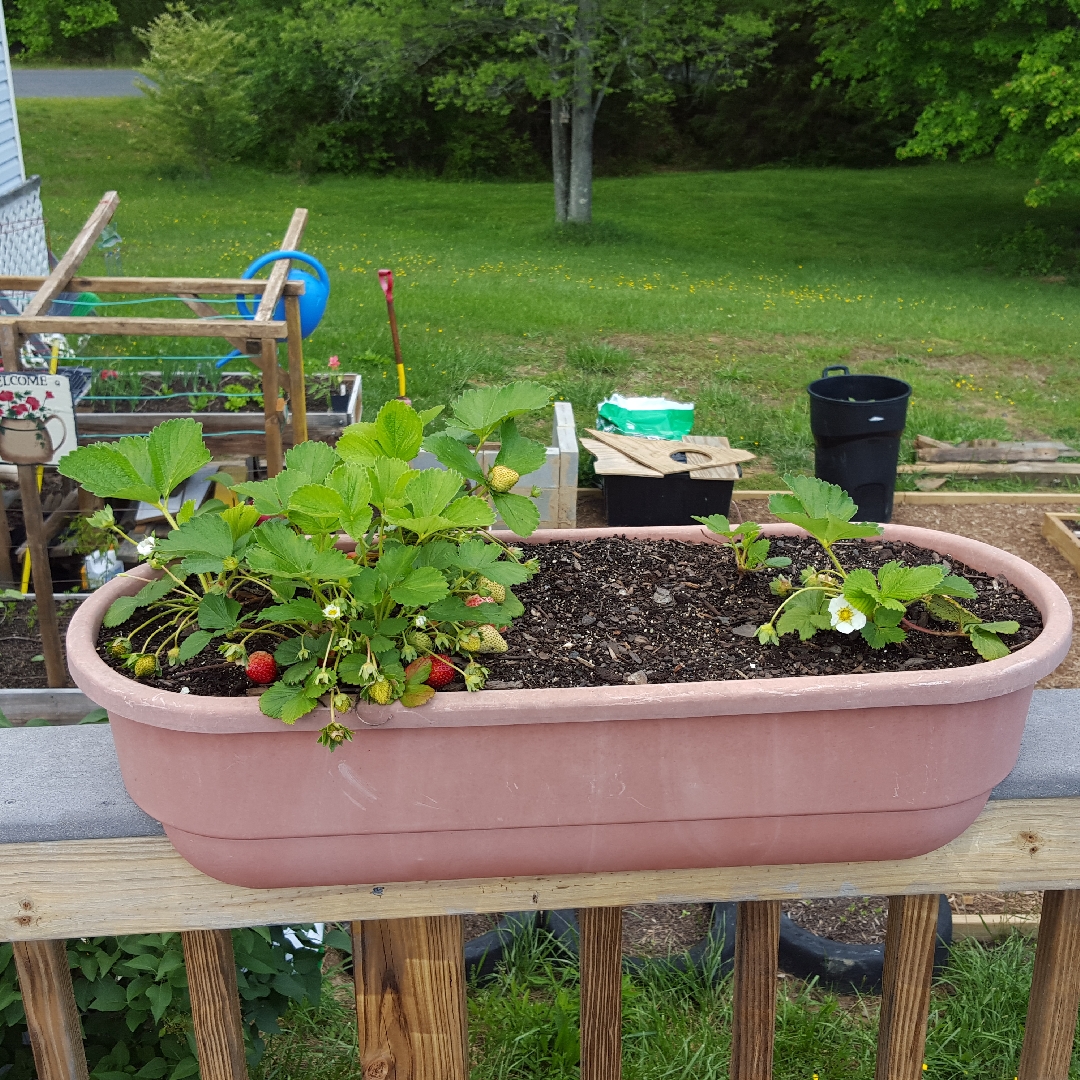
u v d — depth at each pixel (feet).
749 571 4.98
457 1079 4.48
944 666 4.14
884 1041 4.87
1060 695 4.91
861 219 62.18
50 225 49.98
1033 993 4.99
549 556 5.13
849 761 3.72
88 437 15.25
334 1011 7.95
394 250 48.80
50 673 12.31
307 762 3.56
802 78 87.30
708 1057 7.24
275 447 12.95
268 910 4.11
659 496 16.72
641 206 66.80
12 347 11.46
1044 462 21.21
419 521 3.68
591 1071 4.77
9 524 15.12
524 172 85.66
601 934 4.51
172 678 3.94
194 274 38.11
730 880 4.21
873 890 4.31
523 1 50.44
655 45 51.88
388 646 3.55
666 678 4.01
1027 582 4.63
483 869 3.90
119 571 13.89
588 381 24.91
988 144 47.47
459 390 24.26
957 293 42.42
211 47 70.90
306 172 80.12
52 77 101.30
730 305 35.78
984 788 3.92
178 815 3.69
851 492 17.89
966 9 45.01
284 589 3.95
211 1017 4.48
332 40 55.26
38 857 4.02
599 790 3.69
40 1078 4.64
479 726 3.52
